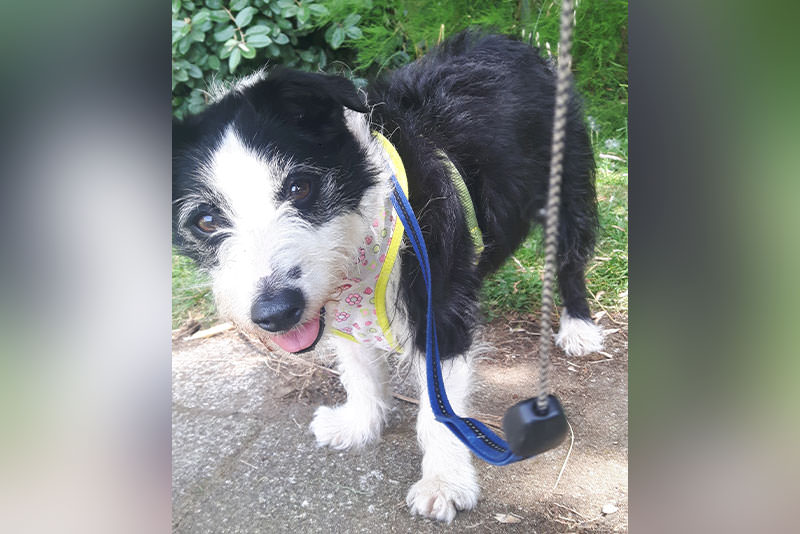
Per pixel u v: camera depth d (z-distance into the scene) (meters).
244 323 0.39
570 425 0.54
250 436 0.55
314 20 0.79
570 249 0.61
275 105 0.41
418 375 0.48
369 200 0.42
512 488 0.49
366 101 0.47
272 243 0.38
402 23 0.81
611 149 0.81
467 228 0.48
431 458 0.49
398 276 0.44
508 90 0.55
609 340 0.64
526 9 0.79
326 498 0.49
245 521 0.48
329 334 0.46
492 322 0.67
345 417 0.55
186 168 0.41
